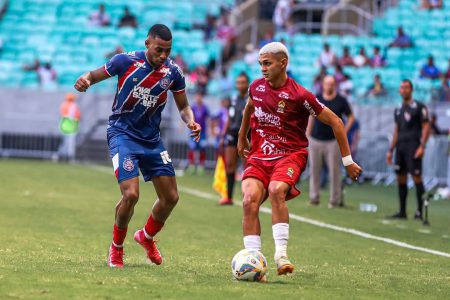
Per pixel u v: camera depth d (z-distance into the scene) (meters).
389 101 60.00
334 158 38.12
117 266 18.53
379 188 52.94
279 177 17.59
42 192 38.97
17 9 76.25
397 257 23.03
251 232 17.42
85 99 65.00
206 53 71.62
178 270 18.42
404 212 34.78
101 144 64.44
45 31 74.12
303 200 41.56
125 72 18.14
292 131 18.08
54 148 64.88
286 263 16.98
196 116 57.50
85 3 76.94
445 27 71.94
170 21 76.38
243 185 17.88
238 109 36.09
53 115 65.44
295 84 17.95
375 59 67.50
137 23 75.69
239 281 16.88
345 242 26.19
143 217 31.02
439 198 47.69
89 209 32.97
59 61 71.50
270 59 17.75
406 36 69.38
